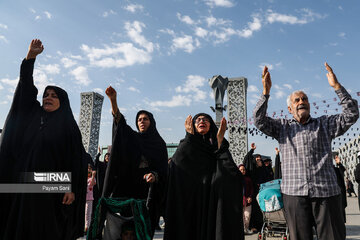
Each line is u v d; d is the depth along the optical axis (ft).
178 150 10.04
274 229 16.70
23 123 9.49
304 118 10.02
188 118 10.16
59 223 8.80
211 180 9.47
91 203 21.30
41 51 9.66
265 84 10.42
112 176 10.17
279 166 20.92
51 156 8.98
